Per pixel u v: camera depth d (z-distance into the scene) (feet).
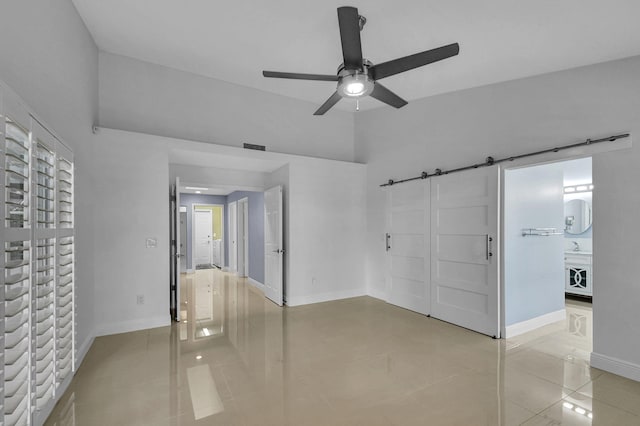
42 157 6.09
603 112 8.63
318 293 15.92
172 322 12.67
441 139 13.21
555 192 12.95
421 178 13.92
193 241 25.89
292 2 8.45
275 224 15.69
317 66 12.30
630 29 7.18
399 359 9.30
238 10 8.94
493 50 9.28
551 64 9.34
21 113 4.94
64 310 7.36
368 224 17.21
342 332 11.58
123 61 12.29
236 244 25.41
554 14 7.23
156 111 12.93
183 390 7.54
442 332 11.59
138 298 11.70
